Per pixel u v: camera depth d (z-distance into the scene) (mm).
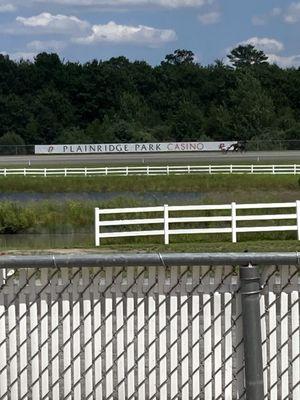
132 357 10242
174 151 158875
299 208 46500
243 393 10055
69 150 162375
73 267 9695
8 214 70812
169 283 10195
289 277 10156
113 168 106062
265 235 51688
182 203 76125
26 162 130250
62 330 10344
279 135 192500
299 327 10211
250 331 9805
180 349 10219
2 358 10359
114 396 10312
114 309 10273
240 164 115000
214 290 10156
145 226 60906
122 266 9664
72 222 72250
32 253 41344
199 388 10266
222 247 42344
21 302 10320
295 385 10273
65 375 10297
